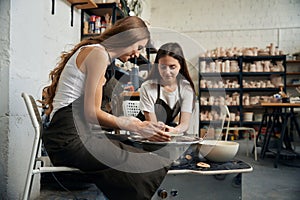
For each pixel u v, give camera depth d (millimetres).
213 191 952
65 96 1037
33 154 958
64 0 2252
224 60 5293
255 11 5500
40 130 1065
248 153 3693
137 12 4020
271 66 5148
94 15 2848
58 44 2156
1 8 1277
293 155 3141
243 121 5145
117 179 896
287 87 5301
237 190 967
